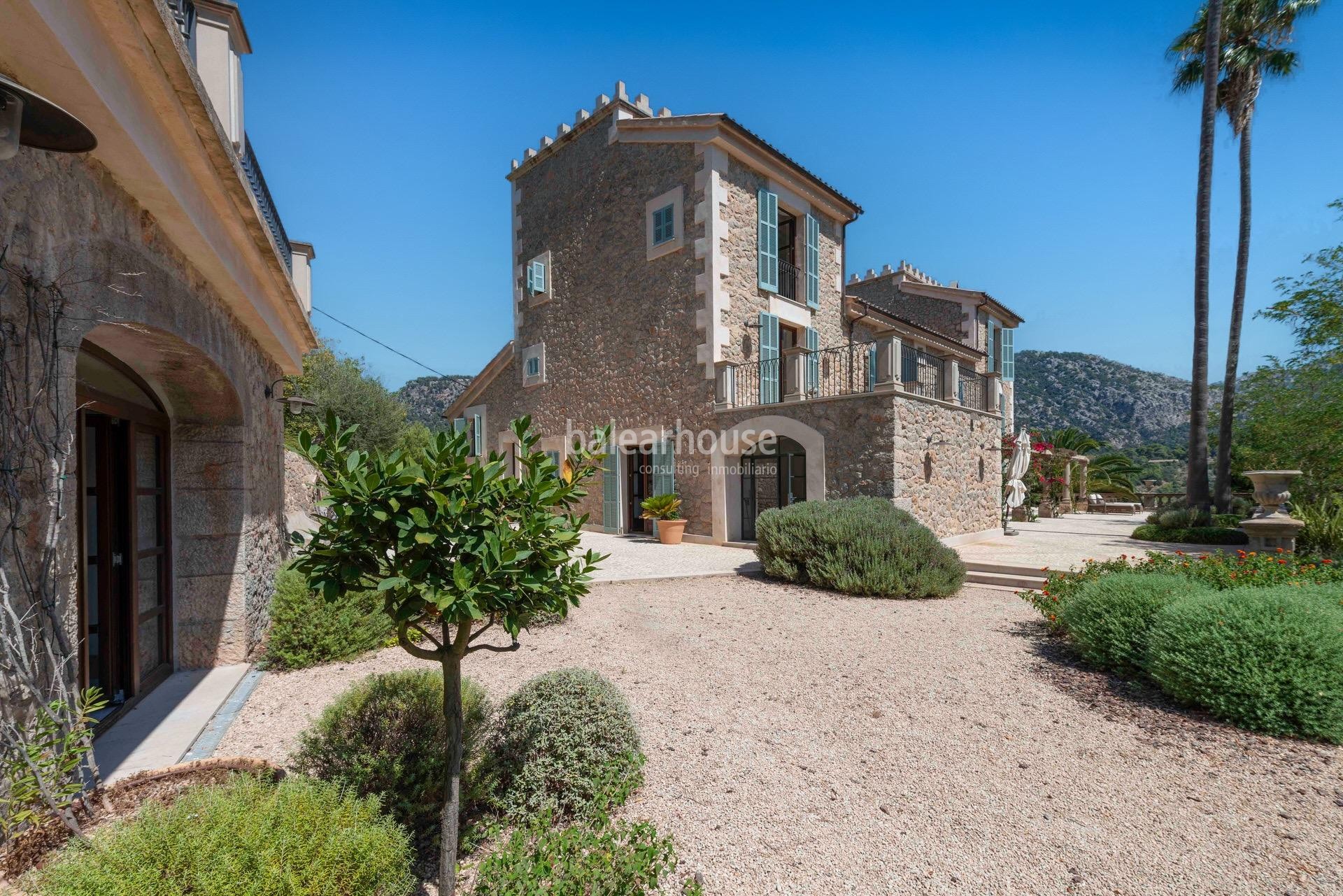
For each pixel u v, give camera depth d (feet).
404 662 16.01
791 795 9.68
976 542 38.58
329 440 6.21
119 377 12.96
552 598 6.95
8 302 7.07
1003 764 10.80
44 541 7.66
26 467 7.38
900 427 31.01
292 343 20.08
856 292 66.90
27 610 7.28
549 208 48.60
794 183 41.50
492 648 6.89
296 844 5.25
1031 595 19.70
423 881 7.48
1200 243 41.96
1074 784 10.12
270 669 15.42
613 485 43.60
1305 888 7.59
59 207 7.98
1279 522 27.55
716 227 36.37
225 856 4.85
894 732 12.08
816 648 17.43
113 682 12.21
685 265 37.99
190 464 15.12
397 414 65.46
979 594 24.91
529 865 6.14
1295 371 41.06
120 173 9.12
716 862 7.98
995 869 7.92
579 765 9.07
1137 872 7.91
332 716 8.78
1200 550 34.19
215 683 13.97
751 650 17.16
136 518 13.01
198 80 8.97
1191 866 8.03
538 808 8.68
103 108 7.54
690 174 37.55
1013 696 13.94
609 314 43.55
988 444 43.39
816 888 7.52
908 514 27.32
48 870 5.07
